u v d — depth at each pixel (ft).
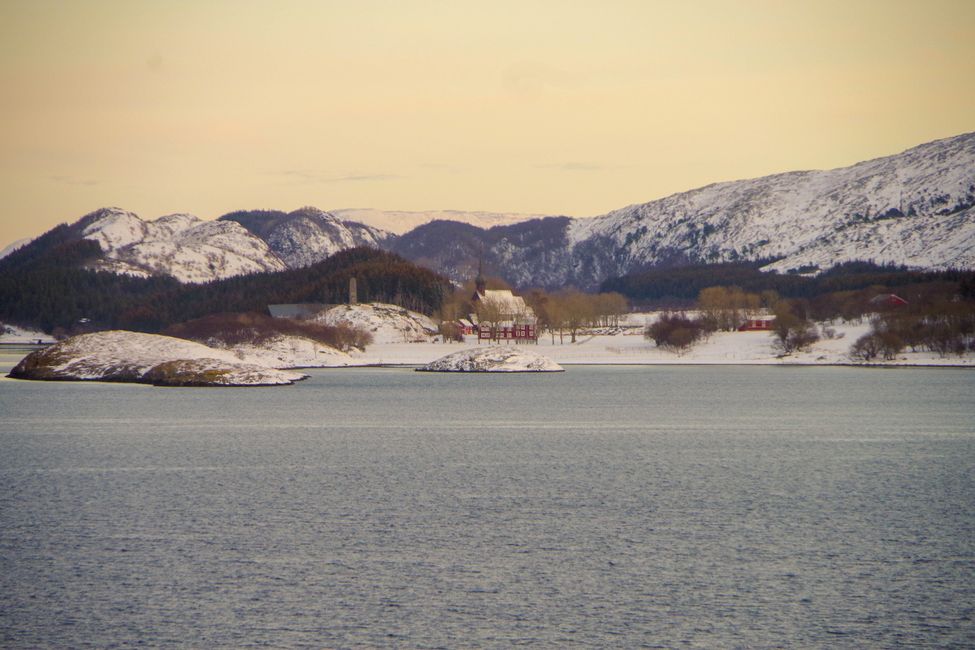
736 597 349.61
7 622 324.39
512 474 628.28
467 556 402.93
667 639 310.65
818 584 364.58
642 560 396.57
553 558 400.06
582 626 321.11
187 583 365.20
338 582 366.43
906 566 387.75
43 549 414.21
